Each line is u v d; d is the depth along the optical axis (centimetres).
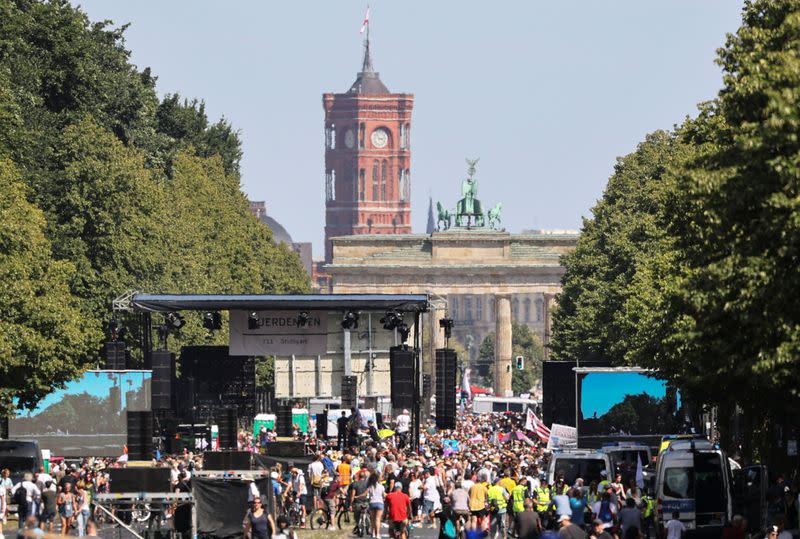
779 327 17662
